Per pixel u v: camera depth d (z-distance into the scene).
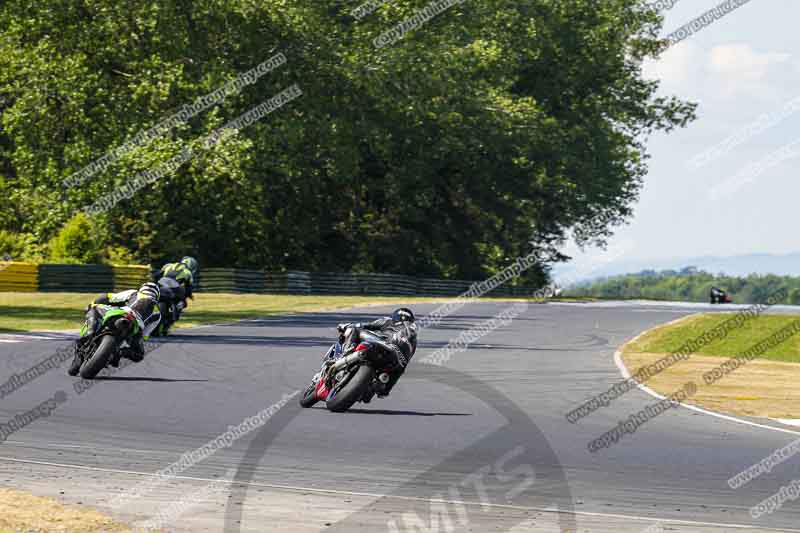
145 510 17.62
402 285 146.00
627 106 183.88
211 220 124.50
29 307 75.69
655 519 18.27
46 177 97.62
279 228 140.50
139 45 108.88
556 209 176.00
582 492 20.34
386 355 30.73
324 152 134.00
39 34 103.62
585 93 177.00
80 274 99.31
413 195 161.88
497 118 145.50
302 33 118.31
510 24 157.12
